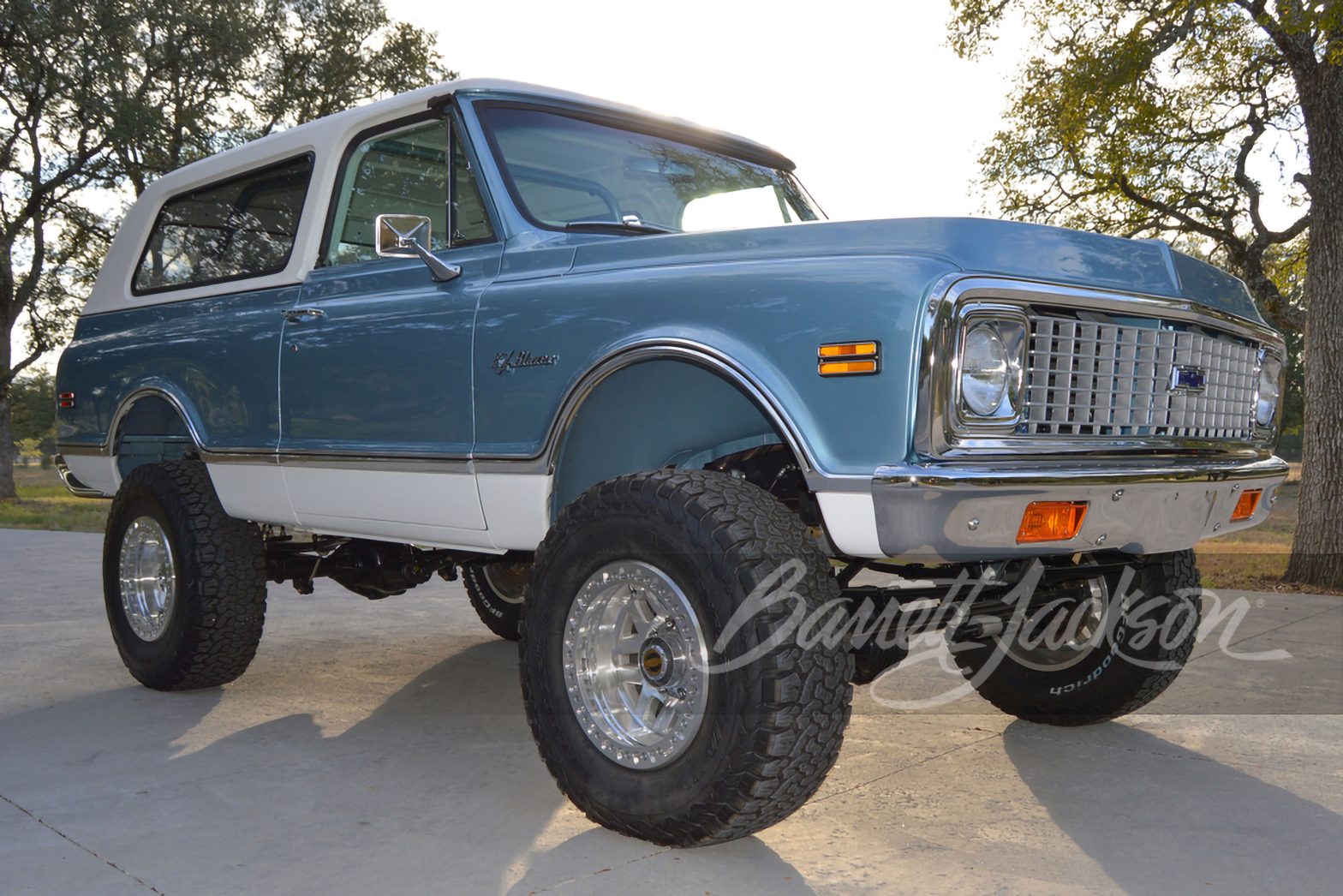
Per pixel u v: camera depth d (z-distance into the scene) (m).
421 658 5.09
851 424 2.45
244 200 4.36
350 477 3.63
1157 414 2.90
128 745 3.57
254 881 2.46
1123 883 2.48
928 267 2.46
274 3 28.55
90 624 5.94
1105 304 2.69
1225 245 11.66
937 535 2.39
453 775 3.28
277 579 4.43
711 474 2.72
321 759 3.44
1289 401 28.25
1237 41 10.35
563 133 3.70
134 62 26.89
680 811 2.54
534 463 3.03
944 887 2.45
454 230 3.53
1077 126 10.63
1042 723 3.95
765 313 2.60
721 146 4.25
